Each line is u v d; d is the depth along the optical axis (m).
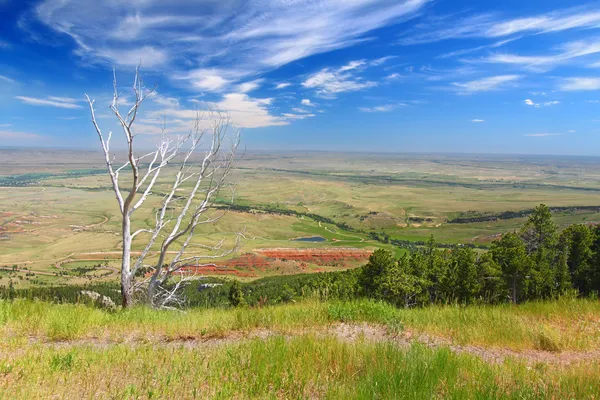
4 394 4.62
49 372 5.46
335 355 6.37
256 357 6.14
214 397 4.78
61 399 4.61
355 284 30.16
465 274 29.27
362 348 6.67
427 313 10.18
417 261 34.03
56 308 9.80
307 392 5.15
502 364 6.53
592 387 5.20
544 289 27.61
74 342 7.71
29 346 7.10
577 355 7.32
